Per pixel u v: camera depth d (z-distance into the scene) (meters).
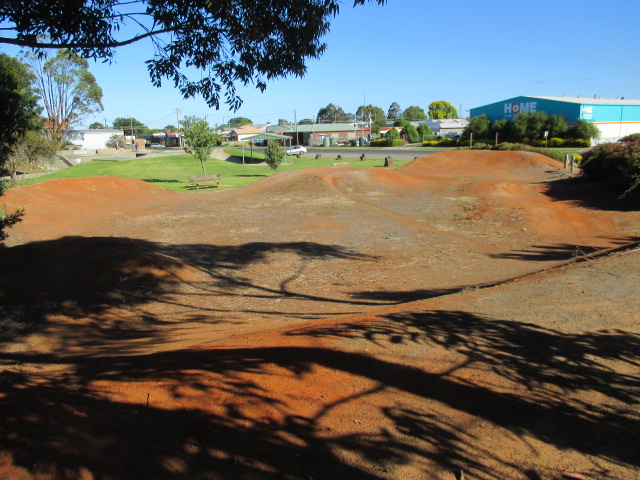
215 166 49.88
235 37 7.36
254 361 4.46
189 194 26.47
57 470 2.82
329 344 4.94
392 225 16.95
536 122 60.53
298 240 15.12
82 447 3.04
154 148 98.94
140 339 7.13
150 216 19.92
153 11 7.02
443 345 4.88
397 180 26.62
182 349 5.60
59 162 57.75
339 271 11.71
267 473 2.89
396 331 5.32
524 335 5.11
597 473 3.05
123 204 22.22
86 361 5.62
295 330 5.94
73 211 19.73
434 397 3.88
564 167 30.20
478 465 3.10
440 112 161.25
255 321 7.95
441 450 3.22
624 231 14.73
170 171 45.19
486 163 34.16
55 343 6.99
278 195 24.28
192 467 2.89
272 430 3.32
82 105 62.44
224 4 6.80
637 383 4.11
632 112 62.47
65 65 58.88
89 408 3.58
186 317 8.49
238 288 10.55
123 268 10.23
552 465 3.12
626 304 5.96
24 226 16.39
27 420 3.37
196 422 3.37
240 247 14.42
